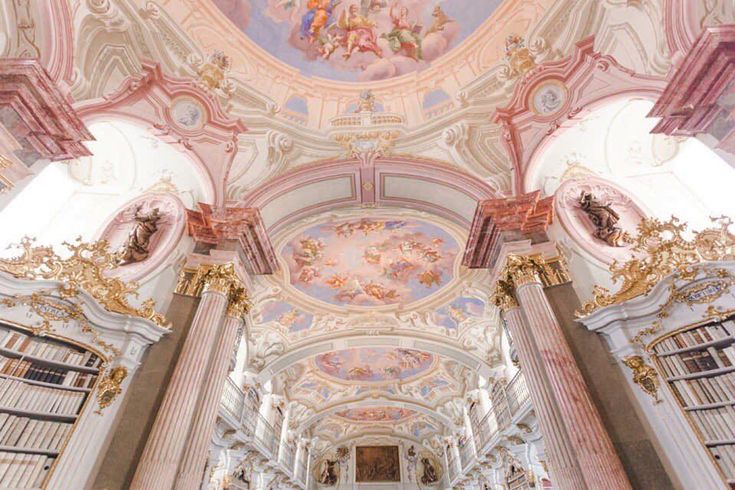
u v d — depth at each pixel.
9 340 4.89
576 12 7.16
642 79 6.59
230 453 13.09
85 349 5.45
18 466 4.38
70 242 7.12
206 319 6.42
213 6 7.85
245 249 7.86
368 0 8.36
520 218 7.38
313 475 26.06
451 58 8.86
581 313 5.90
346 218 10.63
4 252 6.14
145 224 7.73
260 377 14.30
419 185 9.24
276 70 8.93
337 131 9.37
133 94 7.25
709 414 4.54
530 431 11.17
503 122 8.16
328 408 20.64
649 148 7.59
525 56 7.95
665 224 5.86
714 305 4.95
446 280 13.08
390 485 26.34
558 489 4.85
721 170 6.63
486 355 14.37
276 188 8.78
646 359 5.21
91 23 6.48
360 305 14.35
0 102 5.00
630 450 4.73
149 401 5.57
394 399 20.64
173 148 7.95
